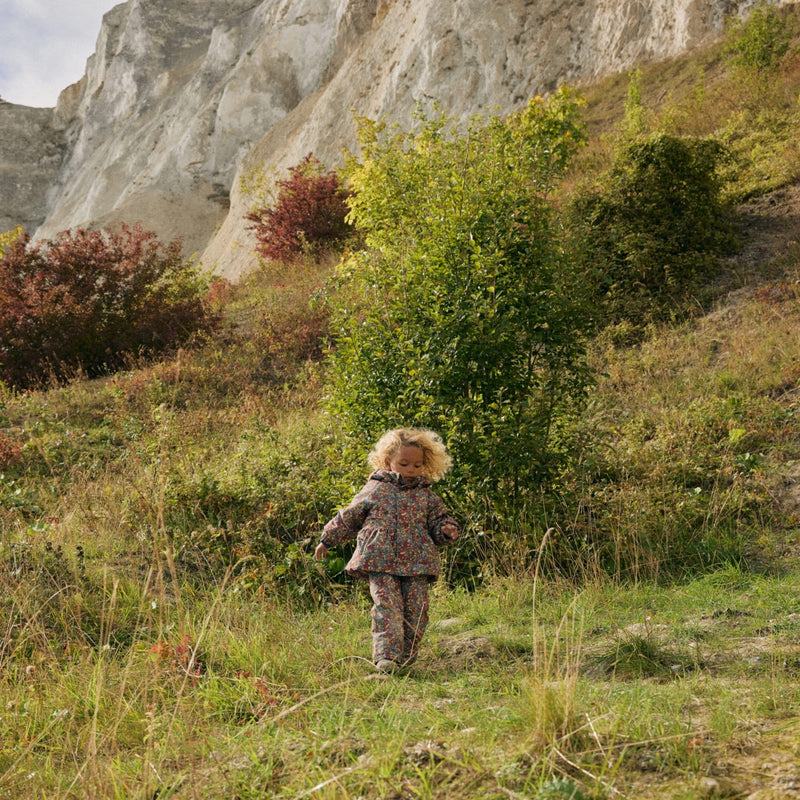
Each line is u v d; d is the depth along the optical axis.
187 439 9.54
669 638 4.07
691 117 17.20
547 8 25.62
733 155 13.95
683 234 11.81
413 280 6.44
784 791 2.06
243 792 2.54
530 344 6.49
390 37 30.88
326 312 13.66
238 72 40.25
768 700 2.84
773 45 17.23
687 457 7.25
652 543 5.95
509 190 6.72
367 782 2.40
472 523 6.02
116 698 3.74
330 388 6.64
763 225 12.45
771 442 7.51
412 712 3.11
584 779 2.28
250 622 4.90
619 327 10.81
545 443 6.32
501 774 2.34
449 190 6.64
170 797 2.63
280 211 21.38
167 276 15.66
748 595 4.88
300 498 7.23
